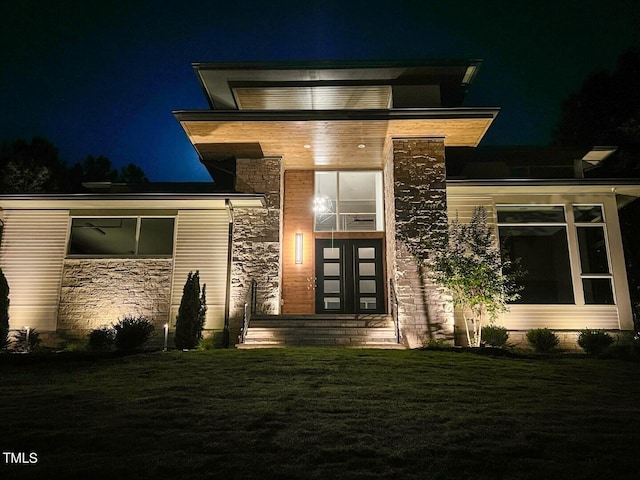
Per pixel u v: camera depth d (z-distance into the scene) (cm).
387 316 1334
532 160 1692
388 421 557
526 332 1308
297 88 1473
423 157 1377
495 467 435
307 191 1627
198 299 1222
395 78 1464
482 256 1199
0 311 1177
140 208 1417
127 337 1123
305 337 1260
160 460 441
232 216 1419
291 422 551
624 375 855
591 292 1346
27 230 1394
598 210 1397
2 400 648
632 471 430
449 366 884
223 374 807
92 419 558
